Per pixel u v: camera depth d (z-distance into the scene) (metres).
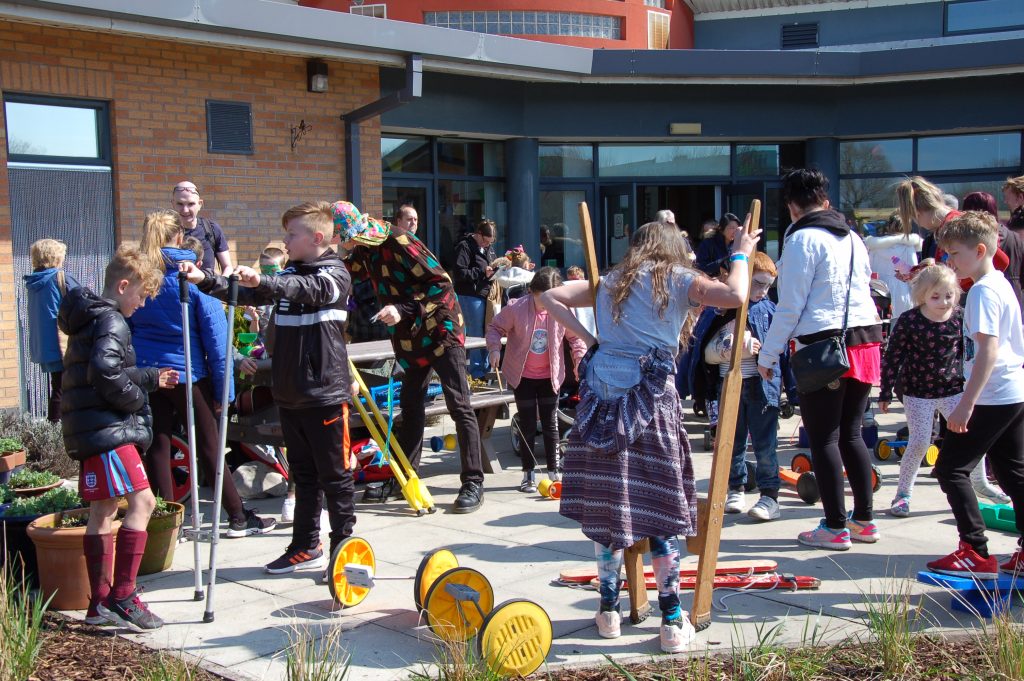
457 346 6.23
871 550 5.23
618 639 4.05
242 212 9.87
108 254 9.06
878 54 12.75
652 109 12.85
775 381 5.89
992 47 12.47
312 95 10.34
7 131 8.43
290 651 3.69
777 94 13.23
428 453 8.06
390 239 6.05
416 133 11.81
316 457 4.87
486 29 14.48
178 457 6.45
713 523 4.02
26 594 4.18
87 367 4.18
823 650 3.81
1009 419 4.46
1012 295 4.45
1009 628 3.64
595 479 3.82
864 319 5.14
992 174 13.71
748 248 3.88
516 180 12.59
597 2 14.88
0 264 8.29
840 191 14.05
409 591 4.71
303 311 4.78
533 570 5.00
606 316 3.91
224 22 8.70
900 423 8.92
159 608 4.51
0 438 7.15
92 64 8.79
